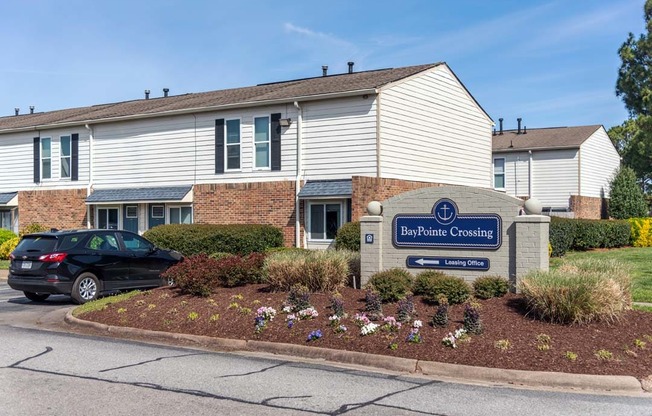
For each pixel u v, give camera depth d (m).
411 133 22.94
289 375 8.61
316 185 21.91
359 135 21.53
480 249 12.59
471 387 8.09
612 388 8.05
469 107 26.61
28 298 16.45
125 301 13.52
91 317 12.68
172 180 25.61
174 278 13.30
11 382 8.07
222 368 9.00
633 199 38.03
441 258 12.94
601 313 9.94
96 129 27.64
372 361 9.27
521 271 12.02
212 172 24.62
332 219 21.73
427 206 13.13
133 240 16.52
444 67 24.94
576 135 37.88
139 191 26.05
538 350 8.95
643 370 8.45
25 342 10.86
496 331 9.71
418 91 23.38
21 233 27.83
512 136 40.78
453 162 25.47
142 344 10.85
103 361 9.38
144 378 8.34
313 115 22.41
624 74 39.44
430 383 8.26
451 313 10.88
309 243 22.14
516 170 38.12
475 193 12.66
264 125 23.53
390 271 12.46
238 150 24.06
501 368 8.57
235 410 6.94
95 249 15.59
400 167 22.33
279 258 13.45
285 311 11.31
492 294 11.74
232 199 23.84
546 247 12.01
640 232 31.81
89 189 27.58
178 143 25.48
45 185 29.16
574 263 12.41
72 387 7.84
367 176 21.08
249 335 10.74
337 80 24.88
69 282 14.99
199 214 24.69
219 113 24.47
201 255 14.23
